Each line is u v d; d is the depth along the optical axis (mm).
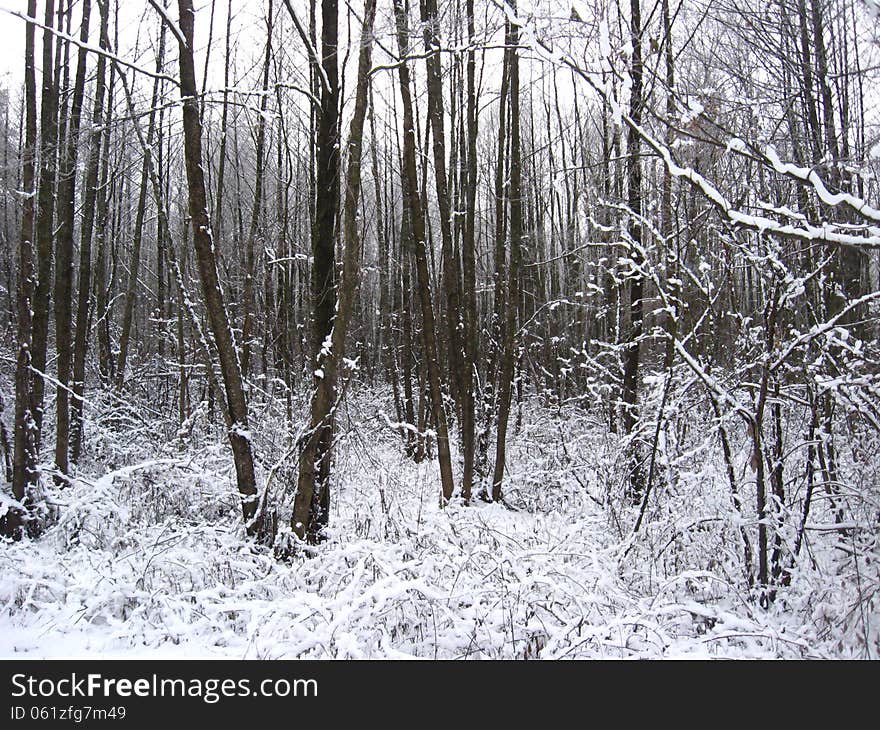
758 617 5051
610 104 4609
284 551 6477
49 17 7844
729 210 4352
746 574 5699
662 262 6707
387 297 17828
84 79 8953
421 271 9070
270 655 4371
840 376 5312
